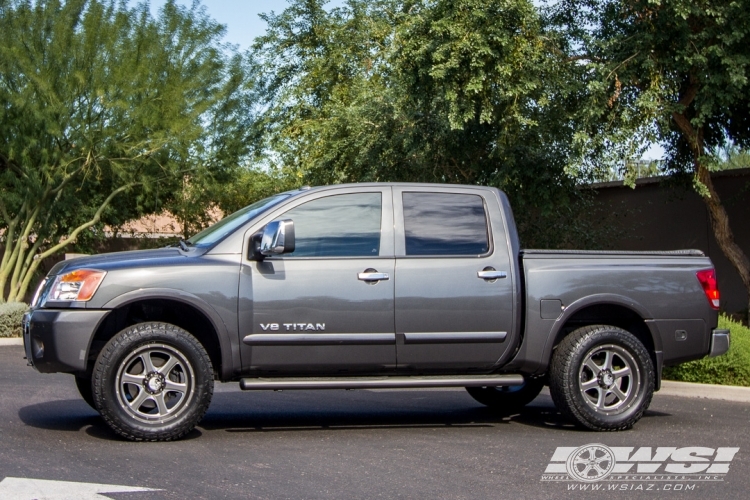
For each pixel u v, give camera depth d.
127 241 26.12
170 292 7.06
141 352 6.96
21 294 19.66
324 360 7.38
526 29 14.44
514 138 15.59
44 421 7.88
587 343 7.72
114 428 6.91
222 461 6.40
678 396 10.27
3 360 13.24
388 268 7.48
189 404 7.05
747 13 13.04
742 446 7.23
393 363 7.51
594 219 20.64
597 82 13.47
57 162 19.27
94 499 5.29
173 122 19.58
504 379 7.64
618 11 14.64
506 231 7.82
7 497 5.29
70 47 18.97
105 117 19.39
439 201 7.79
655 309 7.98
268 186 26.88
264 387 7.16
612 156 14.41
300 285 7.32
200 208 23.92
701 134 15.38
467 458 6.65
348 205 7.62
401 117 17.52
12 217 22.08
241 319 7.21
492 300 7.62
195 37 21.42
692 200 18.75
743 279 15.73
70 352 6.89
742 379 10.34
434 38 14.55
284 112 28.66
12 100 18.36
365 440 7.33
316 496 5.46
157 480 5.78
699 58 13.19
